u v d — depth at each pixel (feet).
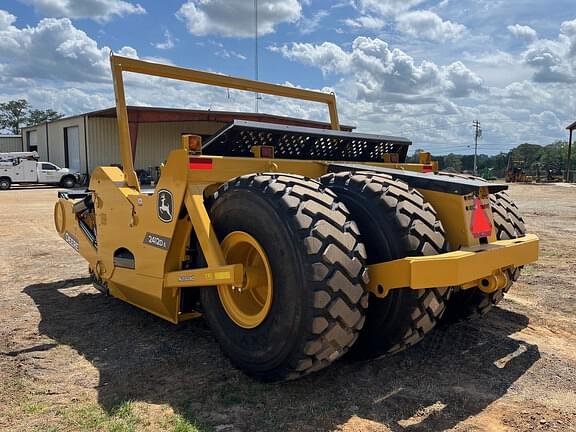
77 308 14.74
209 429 7.83
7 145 145.79
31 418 8.26
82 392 9.20
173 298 11.30
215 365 10.29
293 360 8.25
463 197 8.95
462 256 8.07
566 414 8.25
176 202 10.45
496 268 8.70
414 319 8.81
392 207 8.68
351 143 13.37
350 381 9.39
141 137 98.12
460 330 12.13
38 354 11.10
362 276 8.17
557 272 18.34
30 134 136.15
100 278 14.57
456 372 9.82
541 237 27.20
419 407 8.47
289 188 8.66
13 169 90.68
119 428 7.91
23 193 74.64
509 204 12.15
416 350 10.86
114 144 102.68
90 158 100.37
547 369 9.98
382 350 9.39
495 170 182.70
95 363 10.55
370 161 14.19
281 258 8.27
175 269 11.03
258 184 8.98
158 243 11.10
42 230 32.55
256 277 9.23
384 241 8.53
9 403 8.79
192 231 10.82
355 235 8.34
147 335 12.24
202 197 10.15
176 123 101.14
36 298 15.94
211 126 101.24
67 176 96.53
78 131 103.35
